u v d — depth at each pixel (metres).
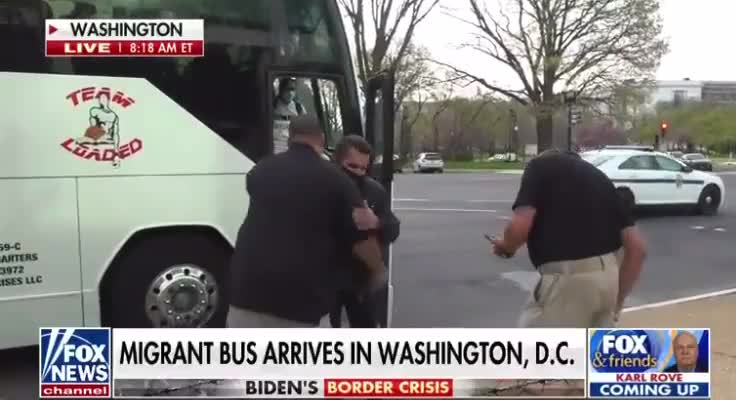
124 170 5.30
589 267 3.54
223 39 5.60
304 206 3.45
